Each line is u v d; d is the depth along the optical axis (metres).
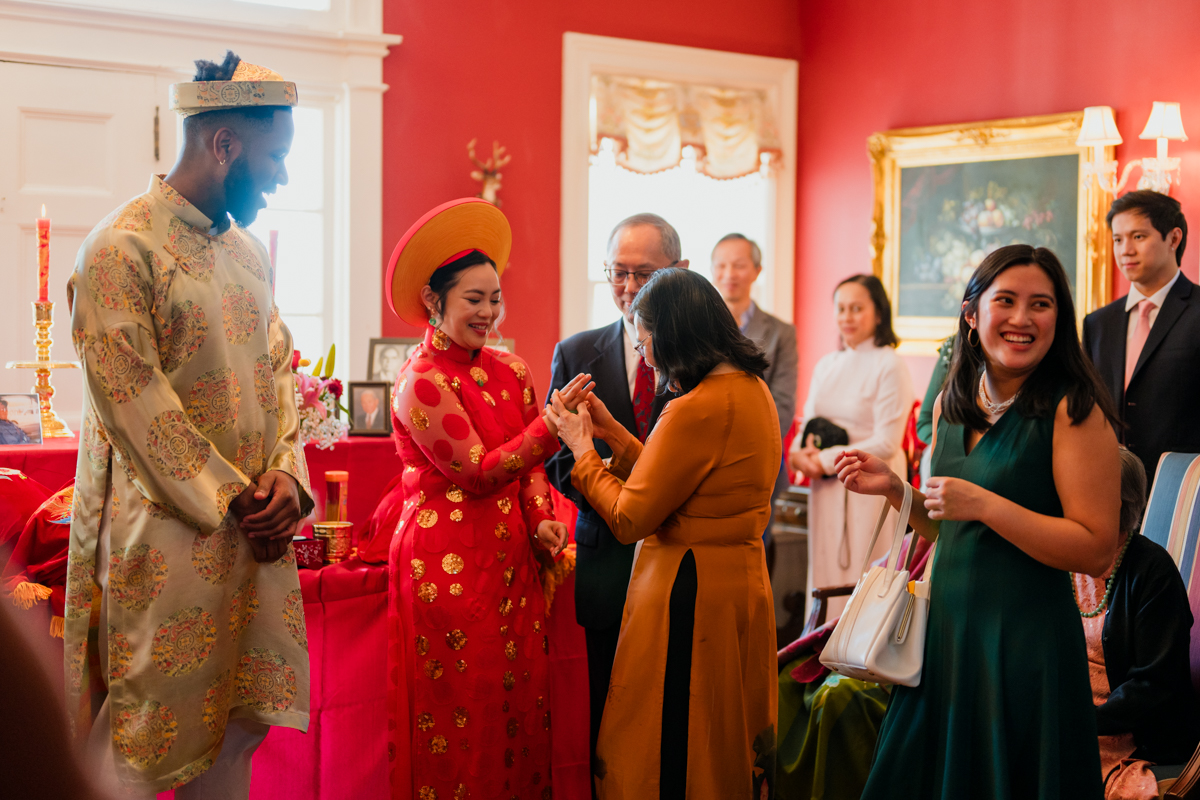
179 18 4.09
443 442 1.97
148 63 4.08
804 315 5.76
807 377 5.73
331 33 4.36
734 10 5.46
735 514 1.94
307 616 2.17
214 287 1.74
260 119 1.71
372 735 2.24
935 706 1.72
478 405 2.07
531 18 4.87
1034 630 1.64
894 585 1.77
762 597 1.98
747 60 5.47
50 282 4.01
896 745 1.74
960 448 1.81
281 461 1.84
